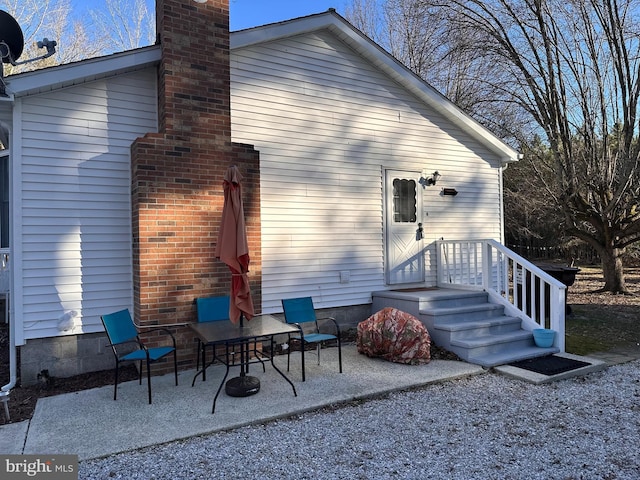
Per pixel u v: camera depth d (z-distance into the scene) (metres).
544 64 12.40
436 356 5.86
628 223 11.78
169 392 4.66
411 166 8.12
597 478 2.99
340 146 7.36
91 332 5.41
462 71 14.76
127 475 3.07
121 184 5.62
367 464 3.20
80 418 4.02
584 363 5.62
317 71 7.16
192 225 5.48
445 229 8.50
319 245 7.11
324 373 5.25
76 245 5.34
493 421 3.97
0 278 7.99
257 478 3.02
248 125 6.50
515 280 6.84
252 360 5.77
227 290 5.69
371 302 7.61
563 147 12.26
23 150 5.07
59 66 5.02
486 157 9.09
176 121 5.43
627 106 10.81
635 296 11.56
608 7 10.64
